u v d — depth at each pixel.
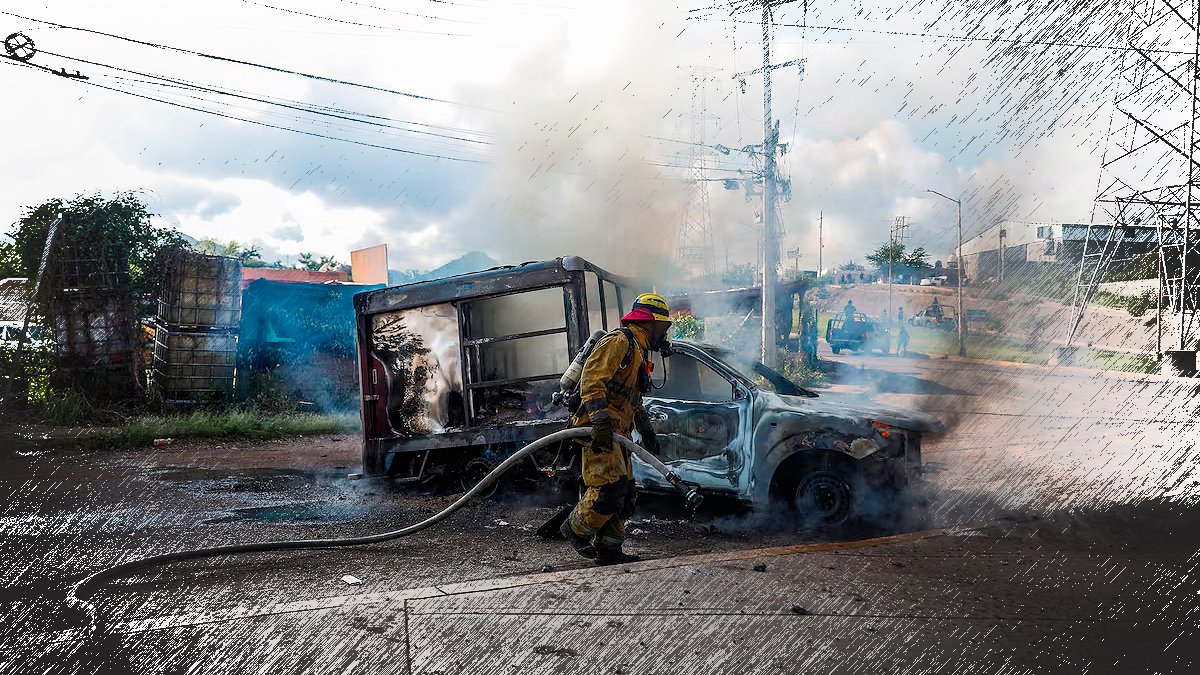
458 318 7.29
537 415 7.16
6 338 13.12
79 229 13.30
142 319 14.16
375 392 7.54
